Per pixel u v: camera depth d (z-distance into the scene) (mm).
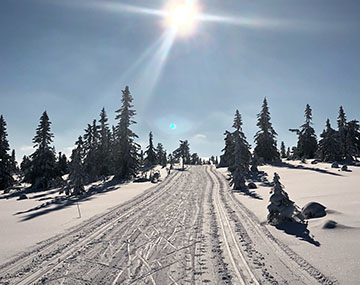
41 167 45062
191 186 32219
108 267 7566
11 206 25266
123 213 16297
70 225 13383
